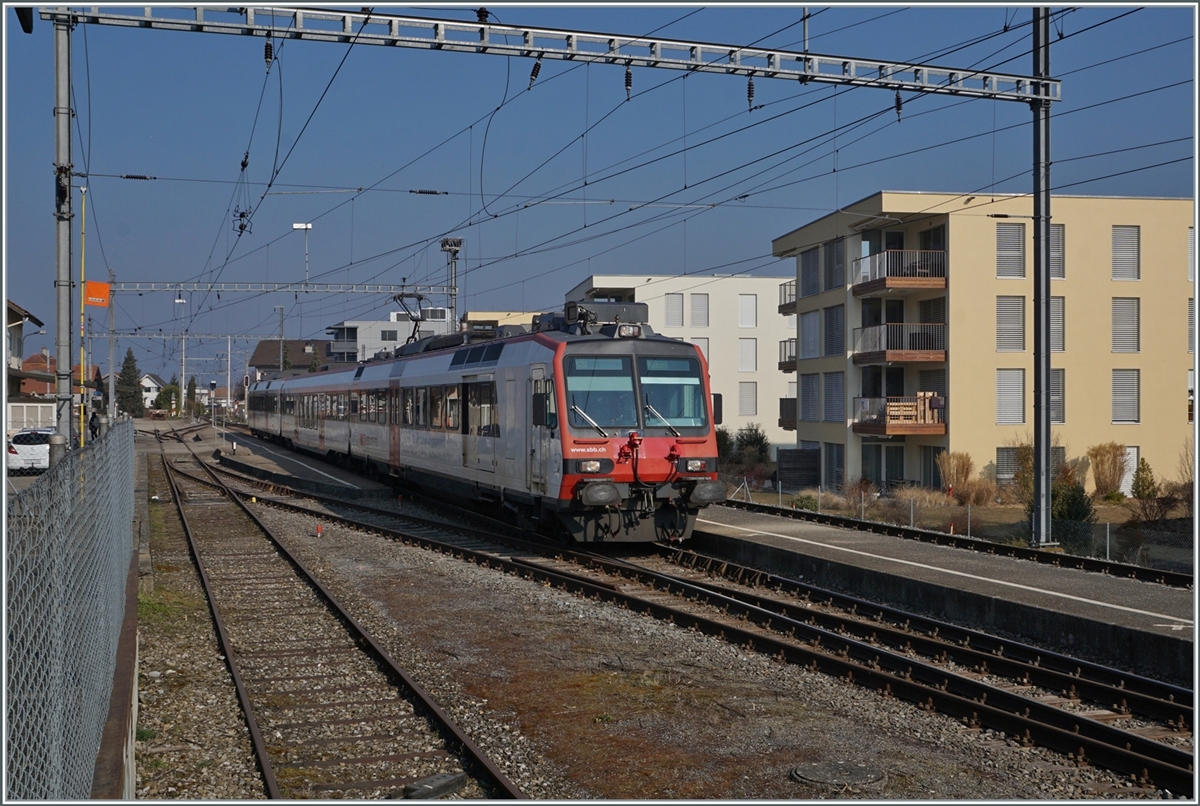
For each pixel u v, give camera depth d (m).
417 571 15.43
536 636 10.84
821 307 36.47
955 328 31.50
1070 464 31.94
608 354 16.19
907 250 32.16
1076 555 15.77
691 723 7.80
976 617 12.02
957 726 7.84
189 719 8.23
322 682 9.28
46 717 4.50
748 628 11.42
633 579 14.45
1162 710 8.20
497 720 7.95
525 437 17.20
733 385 52.84
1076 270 32.19
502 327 21.17
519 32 13.83
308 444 40.22
